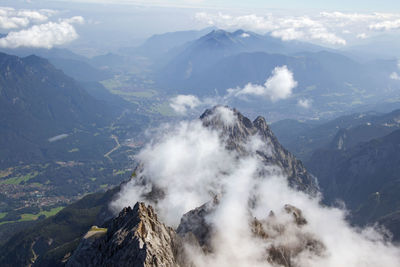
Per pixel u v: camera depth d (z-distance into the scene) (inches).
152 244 3233.3
